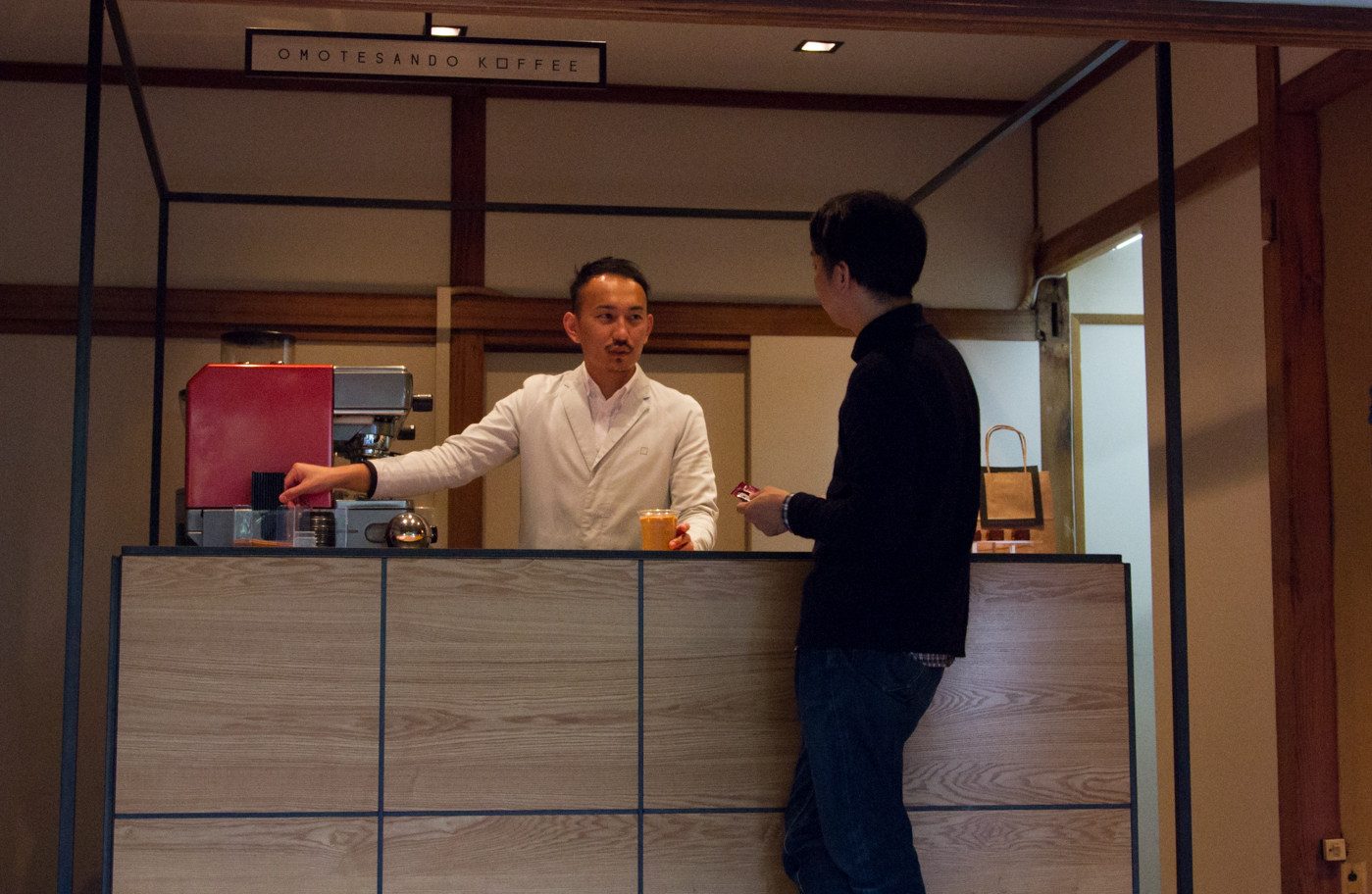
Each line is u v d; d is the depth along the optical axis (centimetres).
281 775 213
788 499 198
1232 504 377
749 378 496
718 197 498
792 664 225
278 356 304
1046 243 506
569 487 322
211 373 264
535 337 480
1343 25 227
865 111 509
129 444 453
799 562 227
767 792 223
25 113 454
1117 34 227
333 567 217
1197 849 393
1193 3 224
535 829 217
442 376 473
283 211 471
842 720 192
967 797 227
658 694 222
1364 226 338
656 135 496
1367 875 335
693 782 221
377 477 269
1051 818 229
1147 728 483
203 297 461
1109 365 507
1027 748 229
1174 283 249
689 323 491
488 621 219
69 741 212
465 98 483
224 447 263
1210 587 388
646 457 325
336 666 216
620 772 220
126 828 210
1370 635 341
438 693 217
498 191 484
